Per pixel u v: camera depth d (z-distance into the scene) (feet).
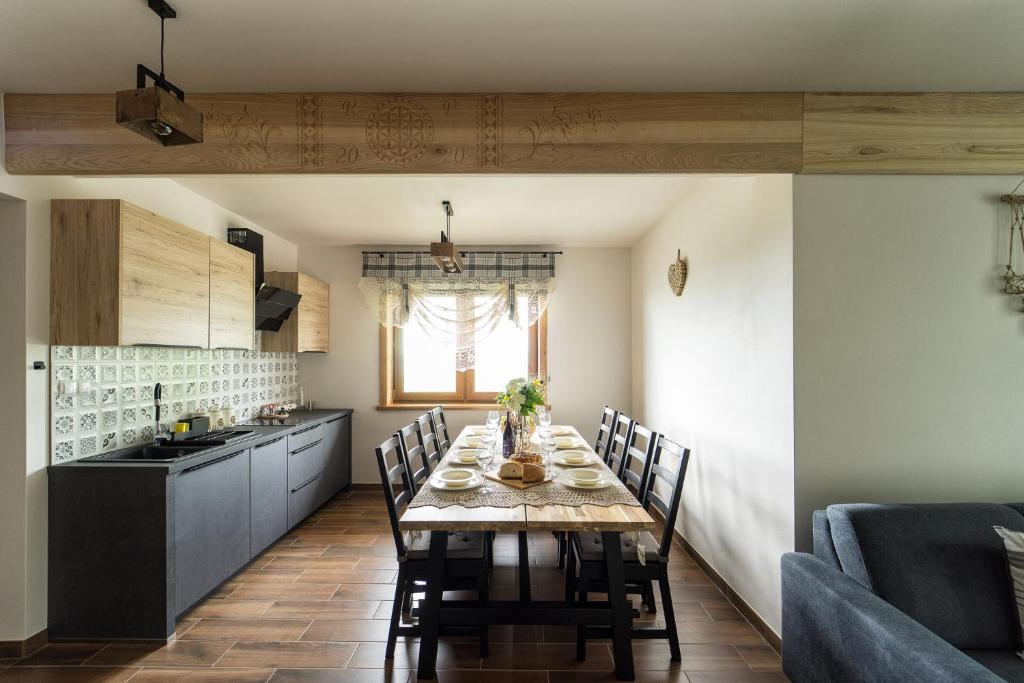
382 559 11.21
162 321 8.98
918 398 7.33
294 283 14.71
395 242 16.72
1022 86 7.21
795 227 7.37
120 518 7.98
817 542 6.87
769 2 5.32
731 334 9.33
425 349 17.74
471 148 7.38
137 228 8.34
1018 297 7.35
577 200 12.21
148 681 7.02
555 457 9.95
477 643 8.05
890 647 4.82
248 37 5.94
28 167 7.34
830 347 7.33
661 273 13.92
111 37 5.93
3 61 6.46
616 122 7.36
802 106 7.36
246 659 7.54
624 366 17.40
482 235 15.76
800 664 6.57
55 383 8.01
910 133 7.34
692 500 11.46
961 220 7.41
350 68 6.69
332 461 15.43
